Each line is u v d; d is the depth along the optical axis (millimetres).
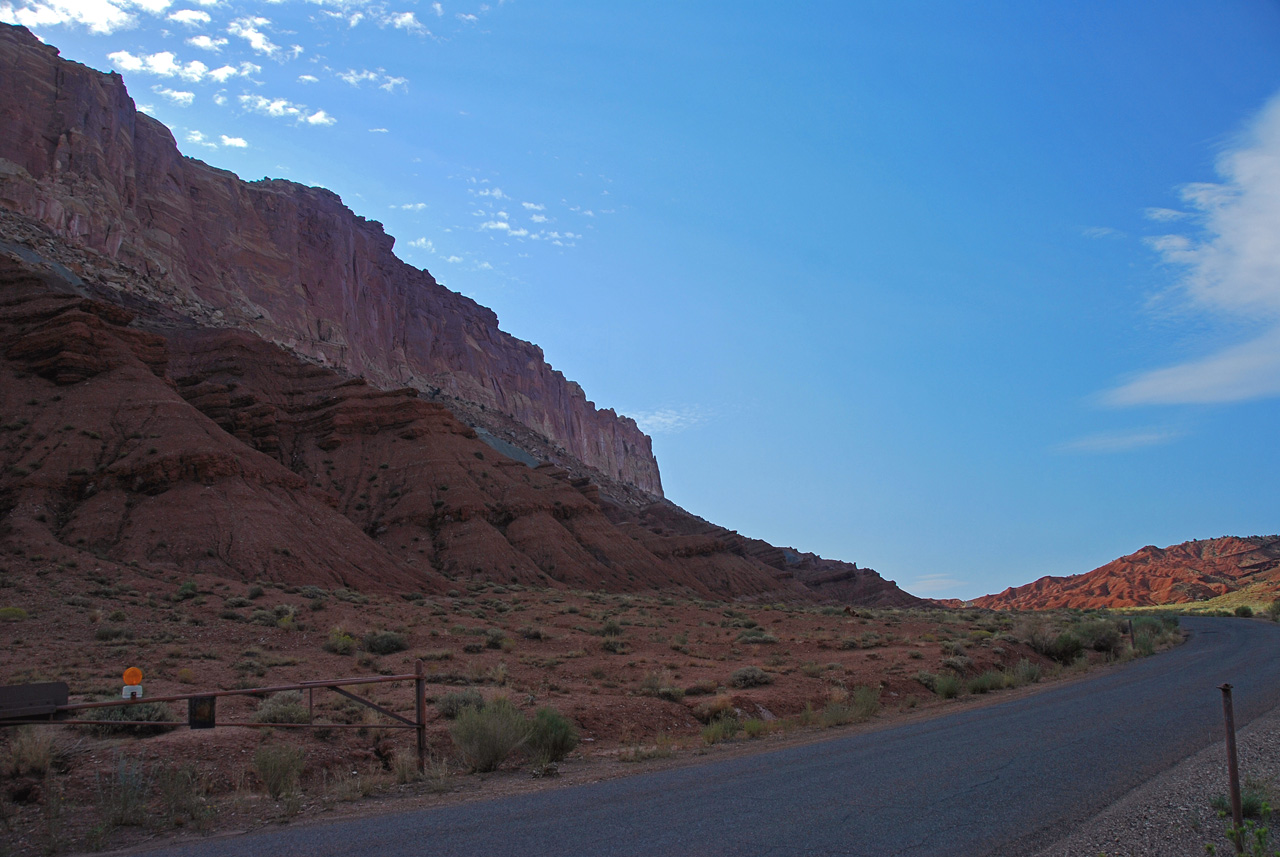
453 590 61188
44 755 11070
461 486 87438
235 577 47812
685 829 8383
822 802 9508
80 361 62469
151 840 8906
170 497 53281
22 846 8586
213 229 144125
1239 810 7125
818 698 22844
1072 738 13773
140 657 25375
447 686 22219
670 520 174500
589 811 9445
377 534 80875
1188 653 35375
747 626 52906
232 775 12047
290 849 8086
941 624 58250
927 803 9297
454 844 8047
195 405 82125
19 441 55375
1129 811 8641
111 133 128000
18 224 104688
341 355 157750
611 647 35969
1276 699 17828
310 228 169500
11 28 124250
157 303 115188
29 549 43812
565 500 98250
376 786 11688
